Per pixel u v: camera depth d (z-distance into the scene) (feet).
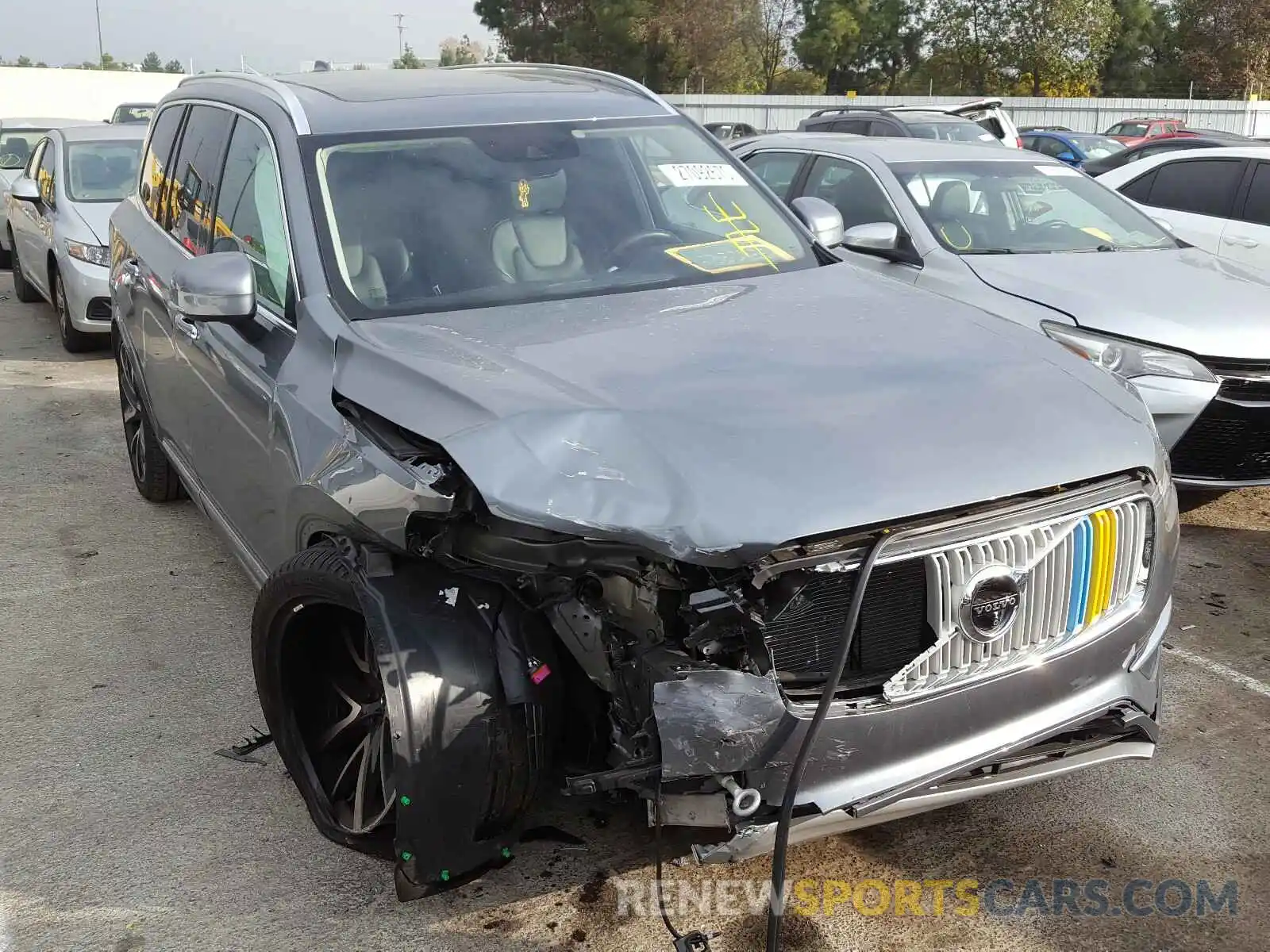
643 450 7.68
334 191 11.39
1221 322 16.52
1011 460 7.94
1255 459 16.46
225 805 10.73
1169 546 9.07
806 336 9.66
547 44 192.65
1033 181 21.65
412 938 8.91
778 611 7.32
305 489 9.37
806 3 193.06
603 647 7.83
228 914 9.23
